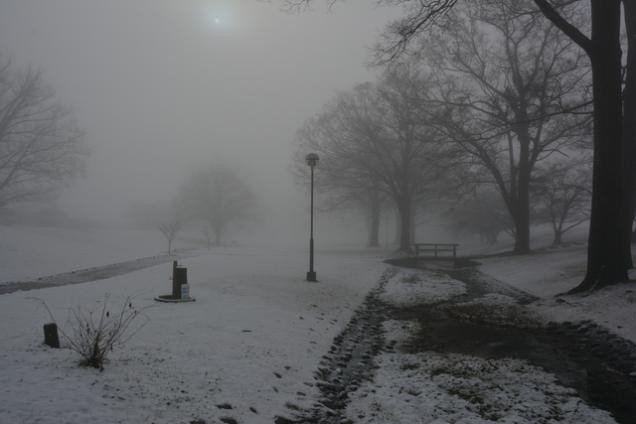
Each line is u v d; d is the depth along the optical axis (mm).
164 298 11266
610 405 6246
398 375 7559
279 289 14719
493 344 9594
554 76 22344
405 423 5598
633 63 16781
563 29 13180
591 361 8258
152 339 7422
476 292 17281
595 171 13109
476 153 26906
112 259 26344
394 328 11367
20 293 11781
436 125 26672
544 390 6762
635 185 16891
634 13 16891
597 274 12898
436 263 29641
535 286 16828
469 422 5574
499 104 25516
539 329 10852
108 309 9719
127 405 4859
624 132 16719
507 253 28781
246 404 5590
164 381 5703
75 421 4281
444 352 9023
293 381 6762
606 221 12836
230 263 22172
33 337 6980
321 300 14164
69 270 20234
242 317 9930
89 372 5559
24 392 4730
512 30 25250
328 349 9102
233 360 6988
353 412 5957
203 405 5258
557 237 35844
